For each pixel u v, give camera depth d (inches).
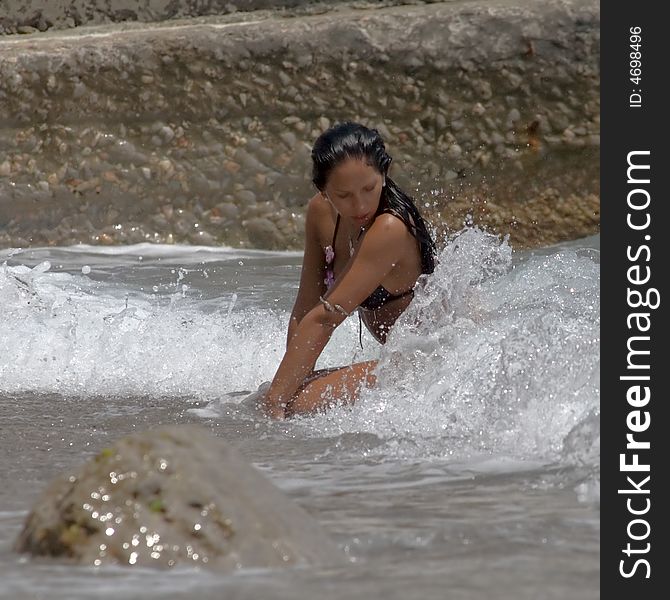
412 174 1283.2
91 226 1338.6
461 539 332.2
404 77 1280.8
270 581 279.6
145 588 273.3
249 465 323.0
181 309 863.7
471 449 470.6
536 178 1255.5
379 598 268.7
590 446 441.4
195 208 1326.3
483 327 582.6
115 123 1343.5
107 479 303.0
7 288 833.5
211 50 1320.1
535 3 1264.8
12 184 1349.7
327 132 567.2
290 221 1302.9
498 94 1261.1
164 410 593.9
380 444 491.8
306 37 1301.7
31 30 1523.1
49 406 605.9
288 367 582.6
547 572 294.4
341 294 585.6
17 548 306.5
